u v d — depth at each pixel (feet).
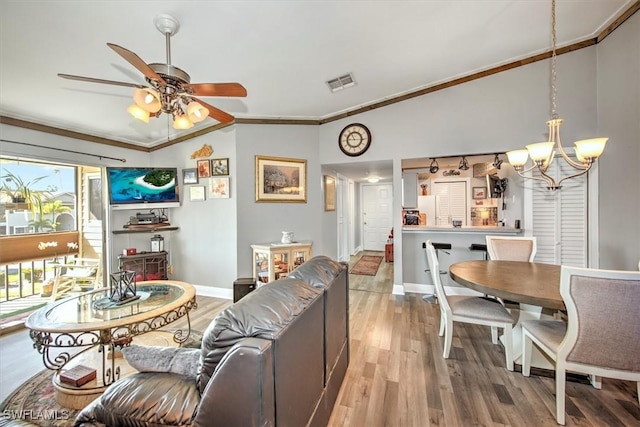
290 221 14.08
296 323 3.86
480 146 11.91
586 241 10.87
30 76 8.34
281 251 12.50
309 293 4.69
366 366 7.53
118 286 7.74
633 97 8.62
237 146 13.05
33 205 13.30
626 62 8.84
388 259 21.65
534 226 11.57
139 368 4.07
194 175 14.03
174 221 14.62
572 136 10.69
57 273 13.28
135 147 14.56
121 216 13.93
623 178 9.21
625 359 5.05
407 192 17.07
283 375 3.45
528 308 9.05
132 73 8.59
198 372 3.72
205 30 7.13
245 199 13.14
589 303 5.08
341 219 20.56
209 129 13.65
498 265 8.68
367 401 6.17
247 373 2.99
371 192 26.61
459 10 7.66
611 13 8.91
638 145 8.51
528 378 6.90
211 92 6.51
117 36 6.98
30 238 13.04
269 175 13.58
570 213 11.10
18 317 11.12
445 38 8.92
